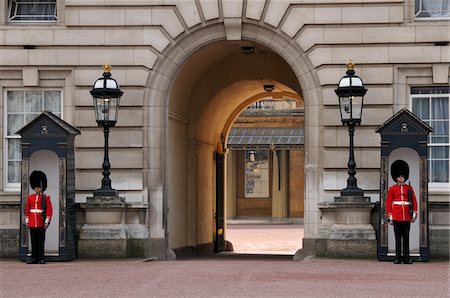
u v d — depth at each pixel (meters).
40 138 27.45
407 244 26.66
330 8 29.31
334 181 29.19
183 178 34.69
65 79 30.14
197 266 25.89
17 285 21.61
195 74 34.03
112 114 28.44
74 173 28.47
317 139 29.39
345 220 28.11
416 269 24.91
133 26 29.86
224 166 41.03
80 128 29.89
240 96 39.19
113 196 28.56
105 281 22.16
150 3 29.83
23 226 27.52
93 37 29.91
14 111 30.41
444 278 22.72
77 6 29.94
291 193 65.25
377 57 29.20
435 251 28.41
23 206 27.50
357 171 29.14
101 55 29.91
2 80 30.25
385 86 29.20
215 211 39.22
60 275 23.62
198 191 36.16
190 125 35.41
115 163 29.83
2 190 30.11
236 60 35.62
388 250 27.23
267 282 21.69
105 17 29.89
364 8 29.23
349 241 27.94
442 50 29.05
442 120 29.44
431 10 29.55
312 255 29.00
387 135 27.03
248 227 60.00
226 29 29.80
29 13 30.69
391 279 22.44
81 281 22.23
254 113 63.84
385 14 29.17
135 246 29.05
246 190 66.06
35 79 30.05
